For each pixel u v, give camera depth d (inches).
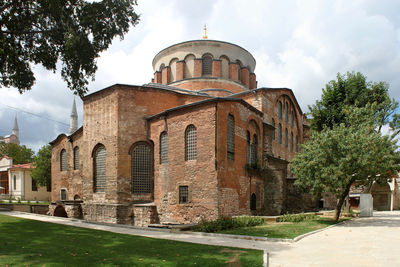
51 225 741.9
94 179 1142.3
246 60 1600.6
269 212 1082.1
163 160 1039.6
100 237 570.6
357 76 1253.1
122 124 1085.1
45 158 2043.6
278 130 1430.9
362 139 801.6
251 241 535.5
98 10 699.4
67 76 772.0
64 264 361.7
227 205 872.9
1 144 2910.9
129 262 374.3
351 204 1802.4
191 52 1481.3
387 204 1873.8
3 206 1248.8
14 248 451.2
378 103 1210.0
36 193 2277.3
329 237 576.4
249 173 1011.9
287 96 1541.6
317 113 1284.4
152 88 1149.7
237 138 963.3
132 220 1032.8
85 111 1208.8
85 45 687.7
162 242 518.0
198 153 899.4
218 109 880.3
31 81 761.6
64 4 679.1
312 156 850.8
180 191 933.2
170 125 1003.3
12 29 664.4
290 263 374.3
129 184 1065.5
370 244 502.0
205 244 497.4
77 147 1411.2
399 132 1154.7
